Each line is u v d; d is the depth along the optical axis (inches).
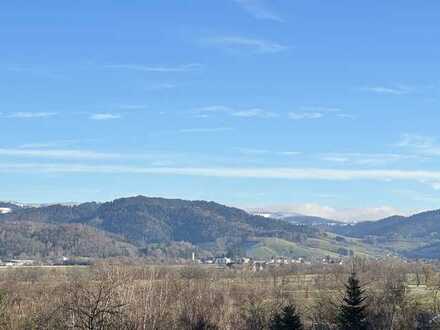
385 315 4313.5
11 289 4616.1
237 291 5472.4
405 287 5032.0
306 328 4389.8
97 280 3735.2
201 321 4232.3
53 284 5196.9
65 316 3090.6
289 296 5206.7
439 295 4940.9
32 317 3503.9
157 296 4232.3
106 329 2733.8
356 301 3804.1
